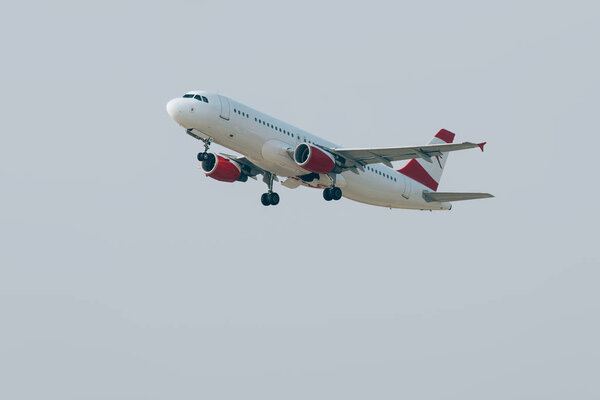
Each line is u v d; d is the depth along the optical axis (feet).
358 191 592.60
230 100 520.83
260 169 591.37
